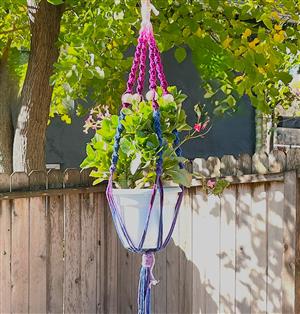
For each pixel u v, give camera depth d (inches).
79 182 181.9
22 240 169.0
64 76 192.9
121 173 80.4
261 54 170.6
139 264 189.0
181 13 172.4
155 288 191.9
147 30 80.7
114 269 195.3
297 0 201.3
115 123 81.6
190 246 179.6
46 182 173.5
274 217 153.6
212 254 172.6
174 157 79.6
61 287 179.6
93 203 187.8
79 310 185.0
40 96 197.9
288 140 367.2
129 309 193.6
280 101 316.2
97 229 189.3
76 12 211.2
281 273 152.0
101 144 81.4
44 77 197.5
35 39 197.2
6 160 215.5
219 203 169.8
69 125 322.0
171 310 186.1
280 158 151.2
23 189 167.8
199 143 350.9
